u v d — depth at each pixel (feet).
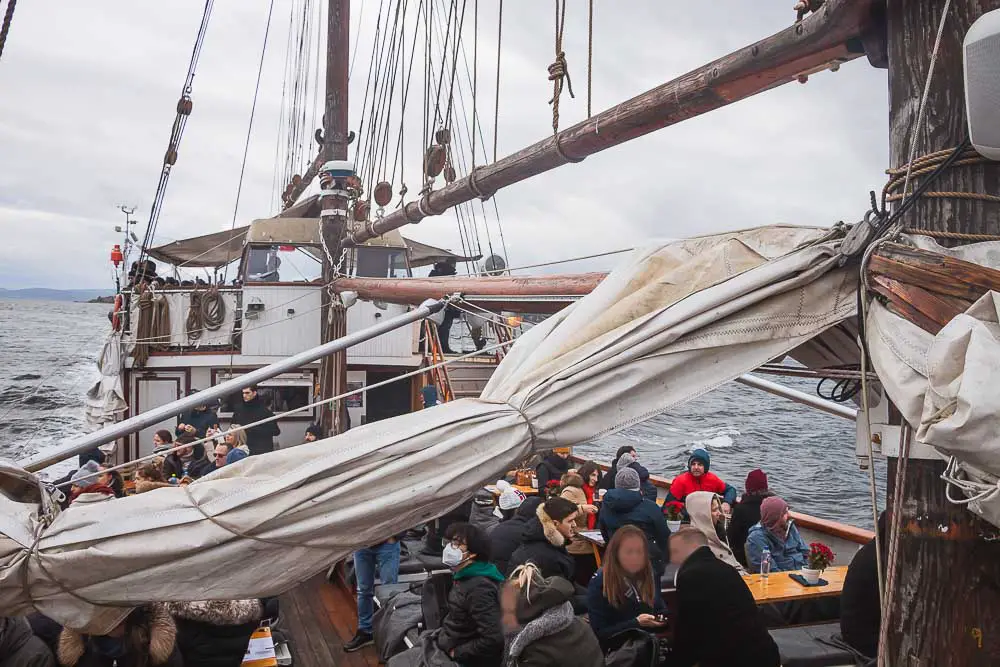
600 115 14.14
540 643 12.20
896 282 8.28
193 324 41.45
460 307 18.21
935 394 6.98
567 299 15.25
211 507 8.93
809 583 19.89
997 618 8.20
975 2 8.16
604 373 9.37
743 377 18.67
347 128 39.14
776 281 9.58
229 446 32.65
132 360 40.98
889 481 9.15
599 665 12.44
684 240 10.80
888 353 8.15
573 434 9.34
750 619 13.56
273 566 9.08
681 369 9.48
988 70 7.48
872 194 9.16
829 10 9.25
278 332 41.42
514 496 24.02
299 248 42.78
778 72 10.58
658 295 10.07
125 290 42.47
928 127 8.49
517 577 12.58
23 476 9.90
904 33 8.73
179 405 14.40
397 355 42.45
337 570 27.30
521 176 18.47
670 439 78.54
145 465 23.49
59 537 9.07
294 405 41.57
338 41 38.55
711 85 11.26
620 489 19.71
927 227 8.64
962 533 8.30
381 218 31.45
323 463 8.91
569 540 18.39
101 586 9.06
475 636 15.64
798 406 112.98
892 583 8.37
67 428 75.00
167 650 12.19
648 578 15.64
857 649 16.28
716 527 25.43
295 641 22.27
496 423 9.20
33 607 9.16
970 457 6.69
